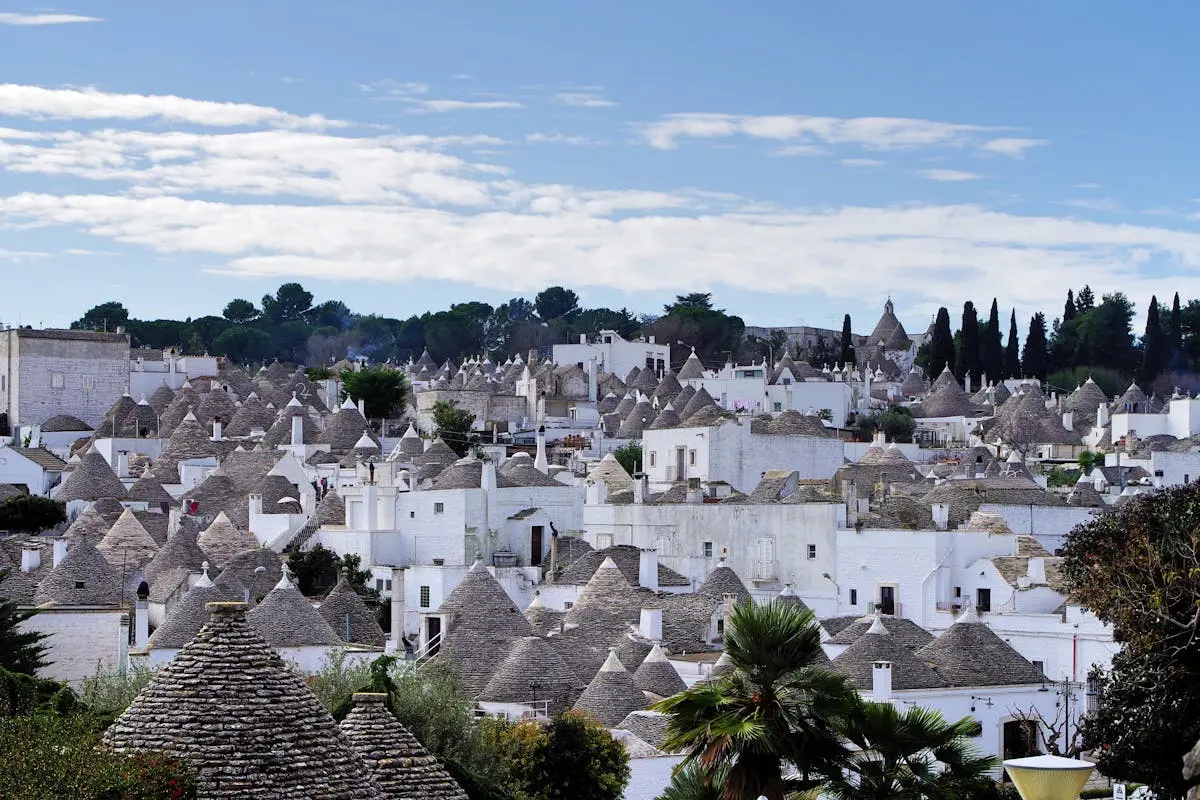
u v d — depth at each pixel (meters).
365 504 141.50
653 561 126.31
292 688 47.03
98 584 114.00
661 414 178.12
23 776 43.56
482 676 100.12
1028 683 100.19
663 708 58.06
